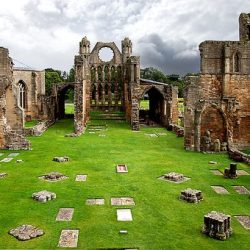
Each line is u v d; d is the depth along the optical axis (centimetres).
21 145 3900
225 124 4084
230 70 4075
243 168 3166
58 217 1962
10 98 4366
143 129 5803
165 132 5456
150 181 2692
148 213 2036
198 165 3259
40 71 7419
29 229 1781
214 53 4069
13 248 1605
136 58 5900
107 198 2288
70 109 9594
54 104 6756
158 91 6253
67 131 5397
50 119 6328
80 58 5547
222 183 2669
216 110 4081
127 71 6694
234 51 4066
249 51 4091
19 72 7019
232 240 1708
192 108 3975
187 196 2252
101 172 2942
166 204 2183
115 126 5994
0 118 3897
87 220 1927
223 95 4069
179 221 1925
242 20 4419
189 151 3934
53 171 2962
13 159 3406
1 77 3938
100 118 6875
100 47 7938
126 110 6706
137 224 1881
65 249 1606
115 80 7969
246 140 4188
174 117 5944
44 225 1856
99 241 1684
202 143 4047
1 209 2070
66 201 2220
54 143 4300
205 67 4059
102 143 4344
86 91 6316
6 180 2684
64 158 3359
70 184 2592
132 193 2394
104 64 7931
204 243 1672
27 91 7131
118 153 3728
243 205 2181
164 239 1711
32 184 2583
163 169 3070
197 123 3950
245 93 4125
